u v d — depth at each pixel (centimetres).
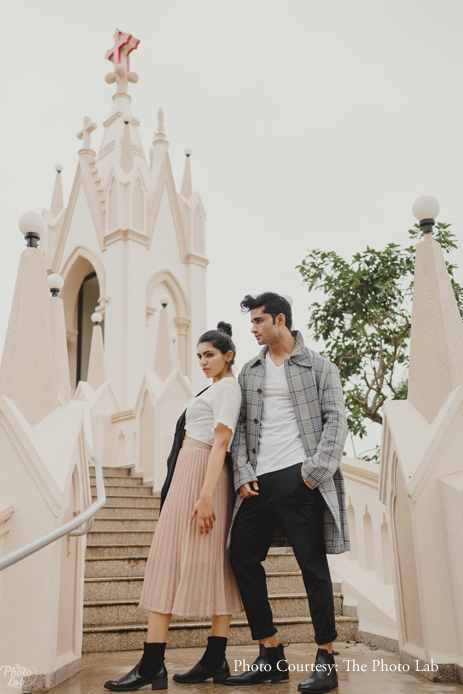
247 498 306
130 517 686
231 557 301
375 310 1041
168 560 295
